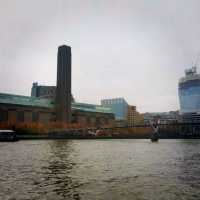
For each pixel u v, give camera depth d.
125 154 78.62
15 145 129.38
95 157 68.00
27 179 35.62
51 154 76.12
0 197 26.39
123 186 31.61
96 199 26.09
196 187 31.11
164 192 28.75
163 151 92.31
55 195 27.36
